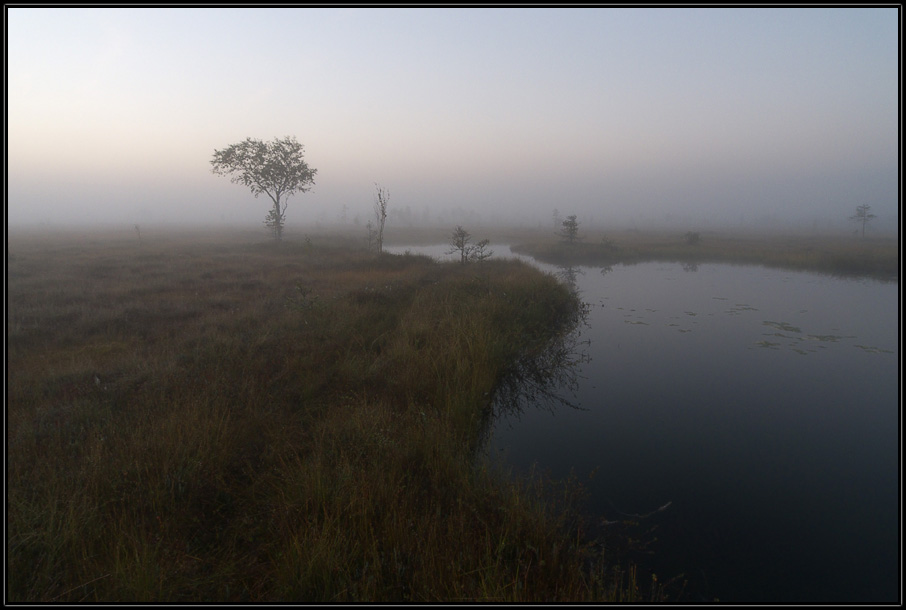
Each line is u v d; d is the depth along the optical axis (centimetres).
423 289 1205
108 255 2042
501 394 687
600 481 463
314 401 554
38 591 253
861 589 325
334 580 281
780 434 568
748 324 1099
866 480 467
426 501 372
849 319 1148
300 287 1038
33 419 441
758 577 335
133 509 327
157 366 586
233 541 317
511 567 306
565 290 1370
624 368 802
